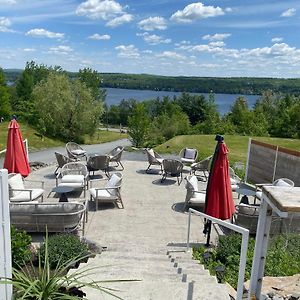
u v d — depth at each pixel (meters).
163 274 4.06
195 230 6.63
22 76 42.12
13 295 2.68
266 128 34.06
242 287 2.92
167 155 17.19
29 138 25.92
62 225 5.85
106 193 7.72
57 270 2.82
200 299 3.36
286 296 3.35
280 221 5.91
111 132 42.28
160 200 8.46
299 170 8.96
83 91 30.31
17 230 5.34
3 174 2.67
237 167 13.30
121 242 5.92
